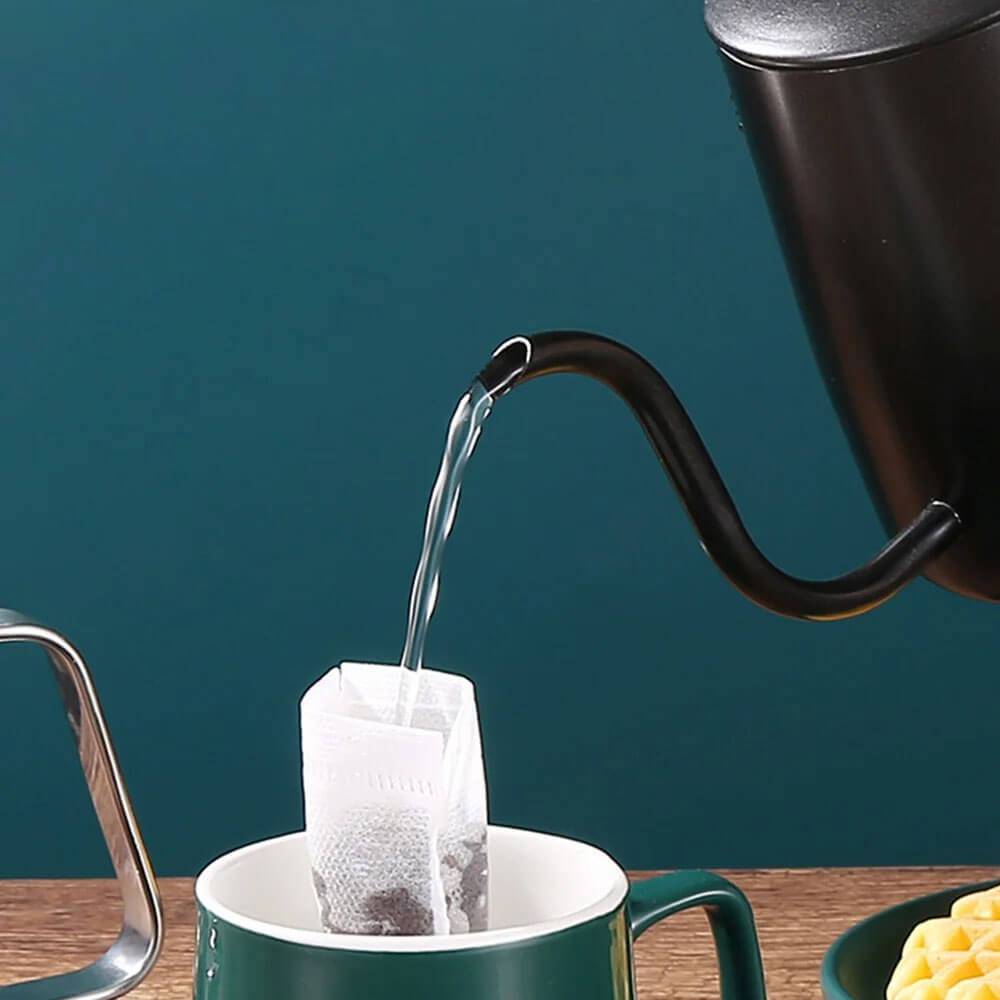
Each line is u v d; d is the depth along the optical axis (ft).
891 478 2.17
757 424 7.68
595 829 7.92
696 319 7.65
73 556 7.90
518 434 7.74
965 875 3.22
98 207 7.72
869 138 1.85
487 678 7.88
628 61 7.52
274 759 7.96
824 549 7.73
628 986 1.51
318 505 7.84
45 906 3.14
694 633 7.82
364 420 7.78
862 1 1.84
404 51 7.59
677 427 1.96
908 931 2.23
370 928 1.44
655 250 7.62
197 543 7.89
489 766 7.91
